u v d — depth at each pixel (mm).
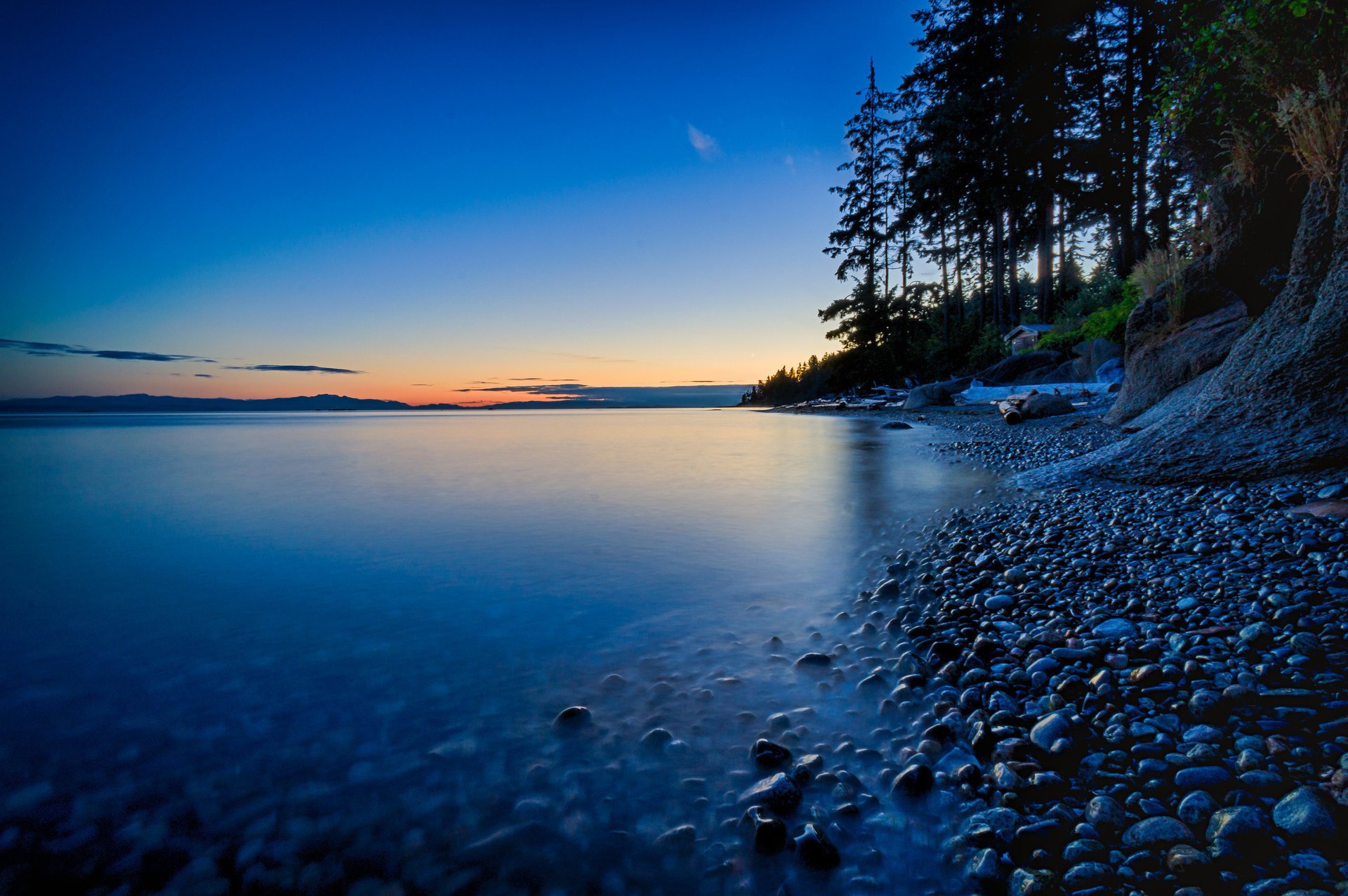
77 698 2611
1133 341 10852
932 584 3992
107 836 1807
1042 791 1918
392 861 1717
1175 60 7648
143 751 2229
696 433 21203
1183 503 4875
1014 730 2252
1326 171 5516
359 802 1955
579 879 1657
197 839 1797
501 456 13805
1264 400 5602
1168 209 26312
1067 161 27594
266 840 1792
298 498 7887
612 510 6898
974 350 32125
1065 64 27594
